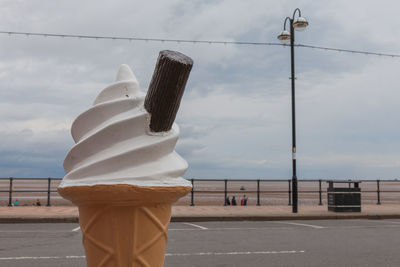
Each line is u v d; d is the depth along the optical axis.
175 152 2.51
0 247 6.99
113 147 2.22
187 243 7.61
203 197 39.09
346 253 6.68
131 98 2.33
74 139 2.49
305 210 14.72
